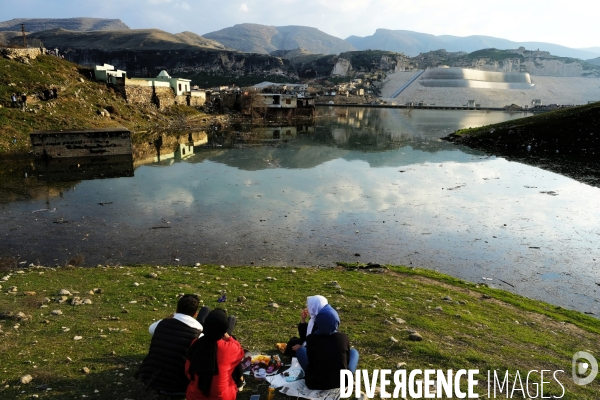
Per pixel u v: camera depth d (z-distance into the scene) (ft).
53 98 171.83
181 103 286.87
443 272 53.42
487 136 183.93
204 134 204.95
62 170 111.34
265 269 49.90
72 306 33.68
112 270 46.98
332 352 19.66
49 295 36.63
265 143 179.22
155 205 79.92
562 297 47.03
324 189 96.99
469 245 62.95
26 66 185.16
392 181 107.55
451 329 32.40
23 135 140.56
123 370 22.62
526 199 90.02
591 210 82.12
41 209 75.41
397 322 32.68
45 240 60.08
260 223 70.64
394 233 67.62
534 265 55.93
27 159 123.44
